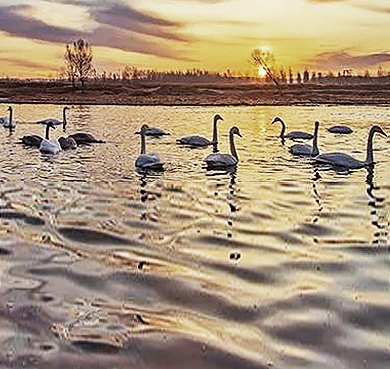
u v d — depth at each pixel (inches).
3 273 451.5
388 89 5083.7
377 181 872.3
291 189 802.8
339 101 3501.5
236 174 932.6
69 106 3016.7
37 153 1182.9
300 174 933.8
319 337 342.6
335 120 2121.1
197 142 1334.9
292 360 318.3
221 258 484.7
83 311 384.2
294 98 3865.7
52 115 2369.6
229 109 2795.3
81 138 1368.1
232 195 759.1
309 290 410.9
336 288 414.3
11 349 334.3
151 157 983.6
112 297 406.9
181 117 2257.6
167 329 357.7
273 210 666.2
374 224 602.2
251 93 4520.2
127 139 1457.9
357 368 309.3
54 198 737.6
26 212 654.5
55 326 362.9
